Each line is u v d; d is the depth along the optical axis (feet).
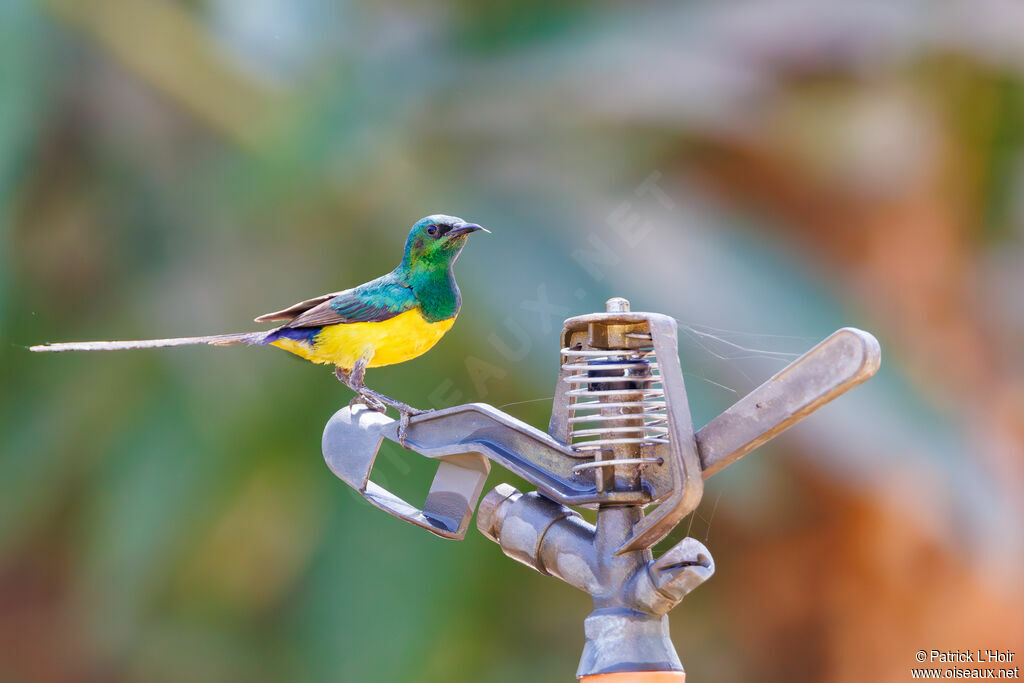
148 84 38.58
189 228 38.19
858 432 35.94
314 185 37.22
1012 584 37.27
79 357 37.29
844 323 36.58
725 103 37.65
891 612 39.73
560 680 40.68
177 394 36.37
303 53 39.01
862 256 38.96
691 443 14.25
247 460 35.14
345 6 39.11
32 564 38.65
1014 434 38.78
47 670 41.01
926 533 37.55
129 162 38.75
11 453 36.81
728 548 42.29
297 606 34.88
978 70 38.52
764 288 36.22
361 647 33.50
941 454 36.35
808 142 38.06
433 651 33.94
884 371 37.09
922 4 38.78
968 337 39.65
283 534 35.09
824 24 38.47
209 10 38.99
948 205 39.55
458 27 38.93
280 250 37.29
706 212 37.27
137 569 35.73
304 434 35.14
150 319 37.29
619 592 14.89
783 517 39.55
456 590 34.42
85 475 36.55
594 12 39.14
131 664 37.99
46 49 38.04
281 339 22.04
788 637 42.60
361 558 34.04
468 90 38.19
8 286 36.91
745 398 14.03
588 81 37.99
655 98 37.58
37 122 37.76
